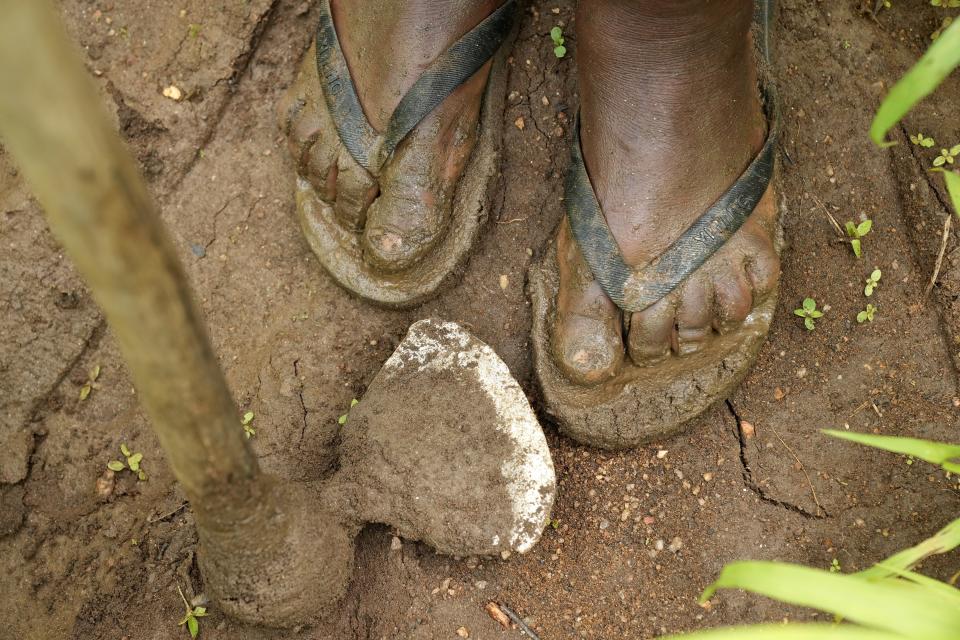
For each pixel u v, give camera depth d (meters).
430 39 1.09
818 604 0.92
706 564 1.08
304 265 1.14
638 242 1.07
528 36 1.15
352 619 1.07
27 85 0.67
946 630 0.91
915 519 1.08
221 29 1.16
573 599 1.08
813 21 1.15
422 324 1.10
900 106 0.90
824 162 1.13
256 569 1.03
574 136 1.10
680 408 1.08
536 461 1.08
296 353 1.12
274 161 1.16
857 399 1.10
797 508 1.09
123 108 1.16
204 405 0.92
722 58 1.05
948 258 1.11
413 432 1.08
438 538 1.07
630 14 1.04
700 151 1.07
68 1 1.17
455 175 1.11
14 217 1.14
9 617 1.09
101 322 1.13
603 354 1.08
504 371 1.09
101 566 1.09
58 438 1.12
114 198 0.75
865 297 1.12
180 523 1.10
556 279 1.11
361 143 1.10
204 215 1.15
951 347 1.10
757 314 1.09
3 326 1.13
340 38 1.10
